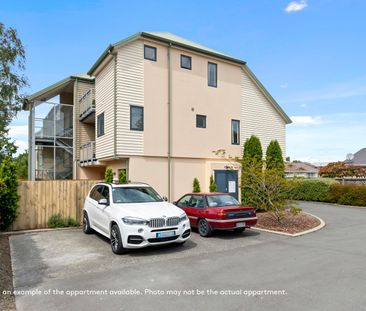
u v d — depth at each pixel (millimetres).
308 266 6582
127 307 4559
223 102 18125
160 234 7645
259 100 20266
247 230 11133
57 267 6645
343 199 20828
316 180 23016
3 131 7668
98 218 9266
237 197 18062
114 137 14273
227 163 17688
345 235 10344
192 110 16719
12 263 6980
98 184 10469
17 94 7359
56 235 10273
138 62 14977
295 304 4602
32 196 11477
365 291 5113
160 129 15492
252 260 7078
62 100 22906
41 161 20953
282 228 11312
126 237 7477
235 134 18703
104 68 15922
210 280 5699
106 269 6457
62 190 12055
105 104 15672
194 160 16766
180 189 16094
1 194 10461
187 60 16688
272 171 12258
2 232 10602
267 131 20625
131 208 8133
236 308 4477
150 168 15180
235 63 18656
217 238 9734
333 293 5023
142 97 15000
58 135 20500
